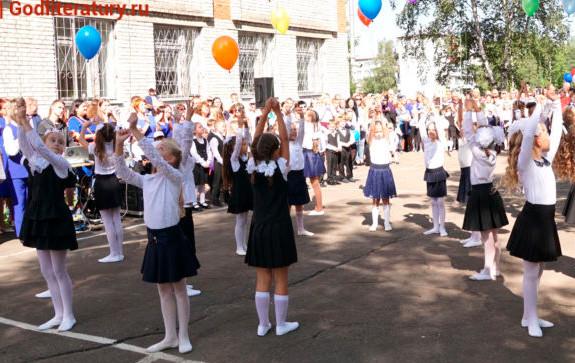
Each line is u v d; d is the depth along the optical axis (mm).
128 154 10859
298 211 9000
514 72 23938
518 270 6961
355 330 5246
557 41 23469
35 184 5520
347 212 10914
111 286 6766
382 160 9109
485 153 6496
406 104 22172
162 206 4848
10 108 9000
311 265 7367
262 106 9211
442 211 8820
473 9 23625
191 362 4707
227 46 9211
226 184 7914
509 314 5551
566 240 8219
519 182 5355
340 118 14992
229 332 5301
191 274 4898
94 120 9469
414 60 28266
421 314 5605
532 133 5004
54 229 5430
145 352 4922
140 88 14984
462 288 6355
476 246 8109
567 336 5020
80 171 10000
